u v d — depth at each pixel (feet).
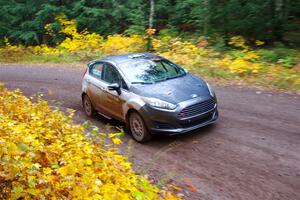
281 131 25.96
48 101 40.52
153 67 29.55
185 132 27.45
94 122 32.81
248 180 20.01
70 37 76.89
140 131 26.86
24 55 71.72
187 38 60.03
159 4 67.92
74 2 75.82
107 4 72.64
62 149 18.88
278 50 46.37
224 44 52.65
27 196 13.60
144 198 15.93
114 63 30.32
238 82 40.32
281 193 18.48
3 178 13.66
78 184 15.16
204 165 22.31
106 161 18.95
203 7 55.88
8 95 30.27
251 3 52.44
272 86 37.42
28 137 18.07
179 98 25.67
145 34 61.72
